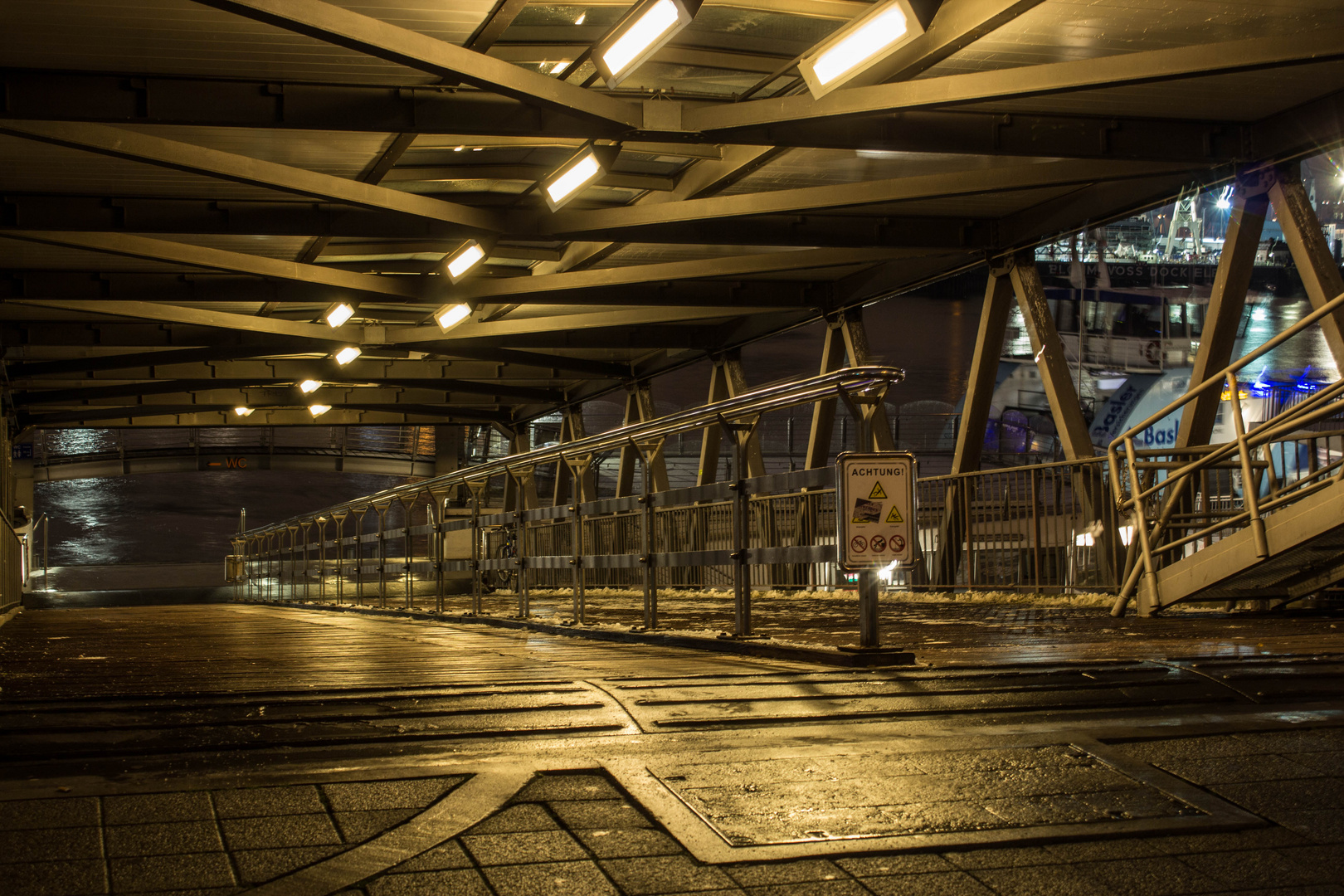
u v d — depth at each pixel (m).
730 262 14.58
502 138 9.84
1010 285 13.29
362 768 3.07
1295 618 7.92
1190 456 9.95
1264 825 2.64
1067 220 12.08
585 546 18.70
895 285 15.00
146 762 3.15
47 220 11.01
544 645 7.23
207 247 12.98
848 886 2.24
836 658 4.96
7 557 16.12
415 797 2.79
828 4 8.15
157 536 42.91
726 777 2.97
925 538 13.42
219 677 5.21
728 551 6.42
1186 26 8.34
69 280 14.05
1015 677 4.26
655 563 7.39
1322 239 9.60
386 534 13.60
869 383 5.06
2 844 2.44
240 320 16.70
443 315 16.25
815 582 14.80
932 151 9.46
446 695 3.99
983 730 3.53
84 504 47.50
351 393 25.78
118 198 11.17
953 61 8.93
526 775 2.98
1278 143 9.75
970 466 13.24
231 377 21.66
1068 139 9.73
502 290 14.84
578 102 8.39
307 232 11.48
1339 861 2.40
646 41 7.68
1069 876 2.30
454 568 11.33
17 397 21.17
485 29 7.92
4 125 8.72
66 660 6.70
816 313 16.70
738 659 5.70
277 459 32.69
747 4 8.08
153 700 4.01
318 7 7.06
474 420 28.75
